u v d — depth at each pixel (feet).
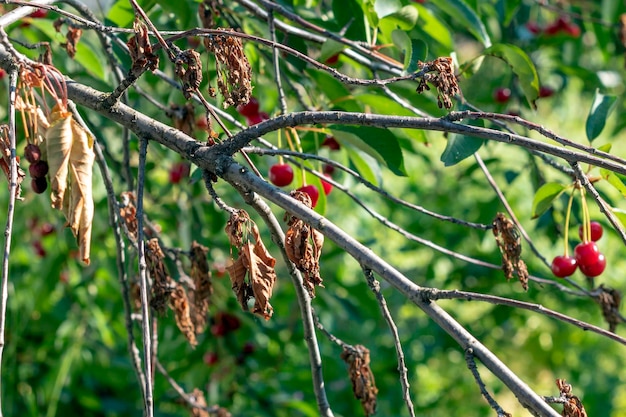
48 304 12.21
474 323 13.74
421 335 13.16
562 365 16.55
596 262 10.37
